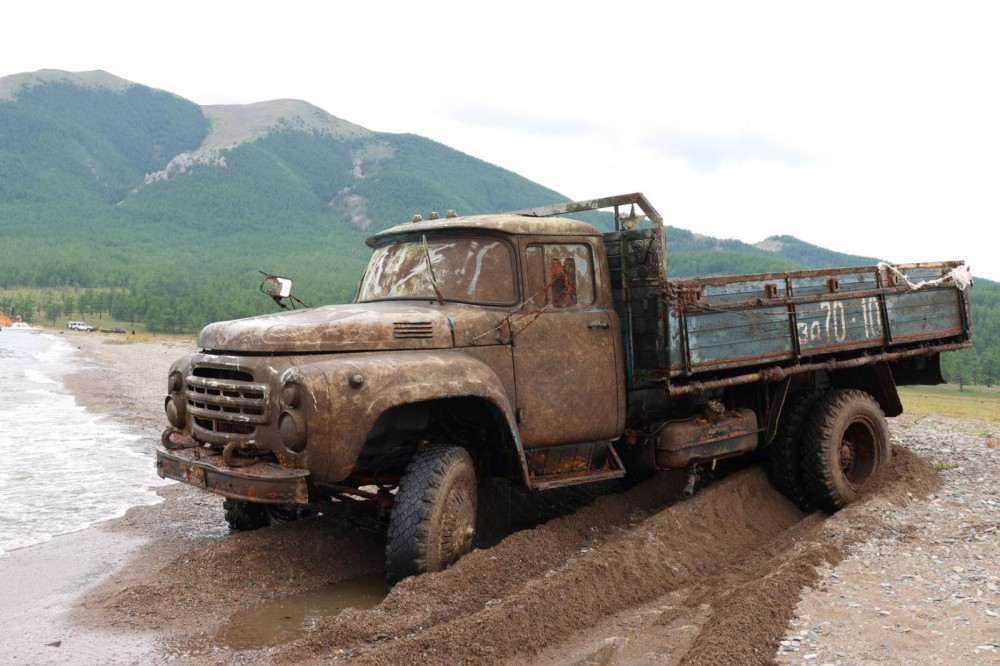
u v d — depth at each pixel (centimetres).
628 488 739
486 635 395
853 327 728
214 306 16600
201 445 530
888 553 525
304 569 527
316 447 451
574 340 595
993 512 612
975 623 402
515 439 533
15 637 424
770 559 540
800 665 361
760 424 700
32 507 751
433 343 527
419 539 483
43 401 1825
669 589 499
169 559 572
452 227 593
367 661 369
